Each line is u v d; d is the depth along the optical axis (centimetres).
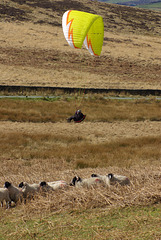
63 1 14575
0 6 11650
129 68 8150
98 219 897
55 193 1088
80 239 801
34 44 8775
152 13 15838
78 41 2031
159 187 1045
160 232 798
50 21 11288
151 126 3691
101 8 14800
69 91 5453
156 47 10425
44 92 5269
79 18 2069
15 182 1305
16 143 2691
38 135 2978
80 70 7506
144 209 934
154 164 2003
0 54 7700
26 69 7012
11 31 9444
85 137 3070
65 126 3528
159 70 8306
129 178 1240
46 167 1853
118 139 3006
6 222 935
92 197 1017
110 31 11550
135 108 4594
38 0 13838
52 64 7650
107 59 8569
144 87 6500
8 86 5122
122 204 970
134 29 12475
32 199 1091
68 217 930
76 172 1534
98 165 2012
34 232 852
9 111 3916
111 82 6731
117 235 801
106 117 3975
